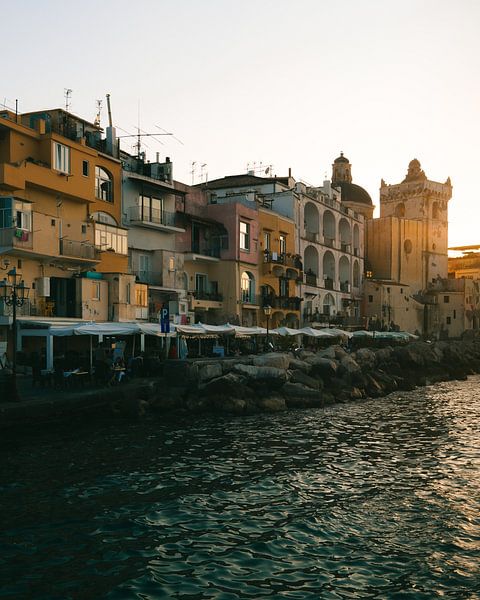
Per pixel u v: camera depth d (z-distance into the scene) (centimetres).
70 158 3944
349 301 8288
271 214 6450
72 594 1066
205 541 1318
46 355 3309
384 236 9344
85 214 4162
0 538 1302
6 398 2377
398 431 2716
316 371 4059
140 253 4762
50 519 1420
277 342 5650
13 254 3528
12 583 1102
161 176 5147
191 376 3253
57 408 2428
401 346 6775
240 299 5784
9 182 3419
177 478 1798
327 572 1180
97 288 4044
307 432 2628
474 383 5469
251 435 2516
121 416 2758
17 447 2119
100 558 1216
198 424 2750
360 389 4147
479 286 10306
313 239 7450
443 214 10194
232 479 1809
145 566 1184
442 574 1181
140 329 3269
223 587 1105
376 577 1163
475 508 1582
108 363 3108
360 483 1812
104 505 1530
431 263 9956
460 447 2370
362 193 9812
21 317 3412
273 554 1259
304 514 1511
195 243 5581
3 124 3541
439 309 9800
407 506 1593
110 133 4647
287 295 6675
